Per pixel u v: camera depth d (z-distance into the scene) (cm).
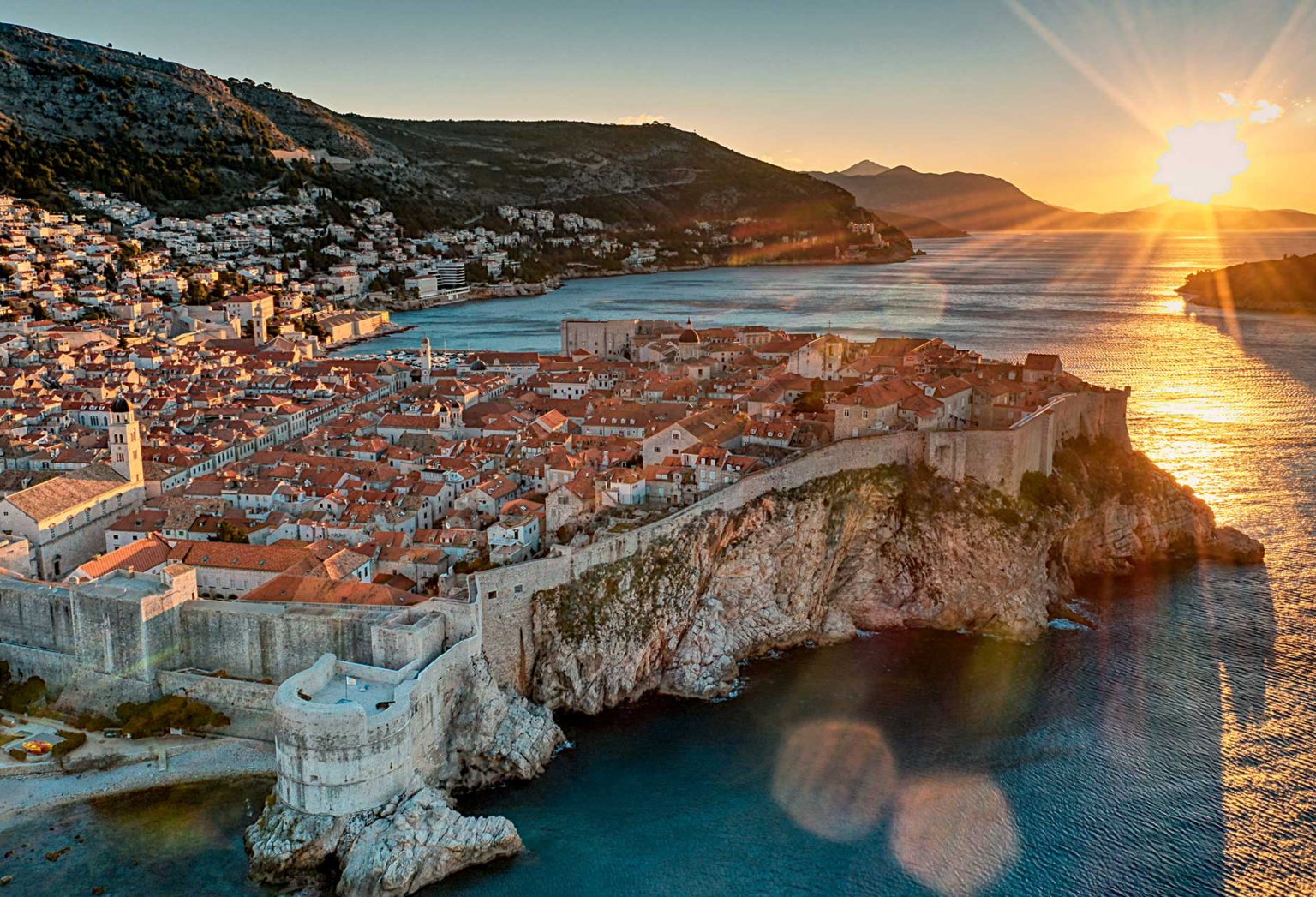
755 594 16275
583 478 17688
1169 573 18788
